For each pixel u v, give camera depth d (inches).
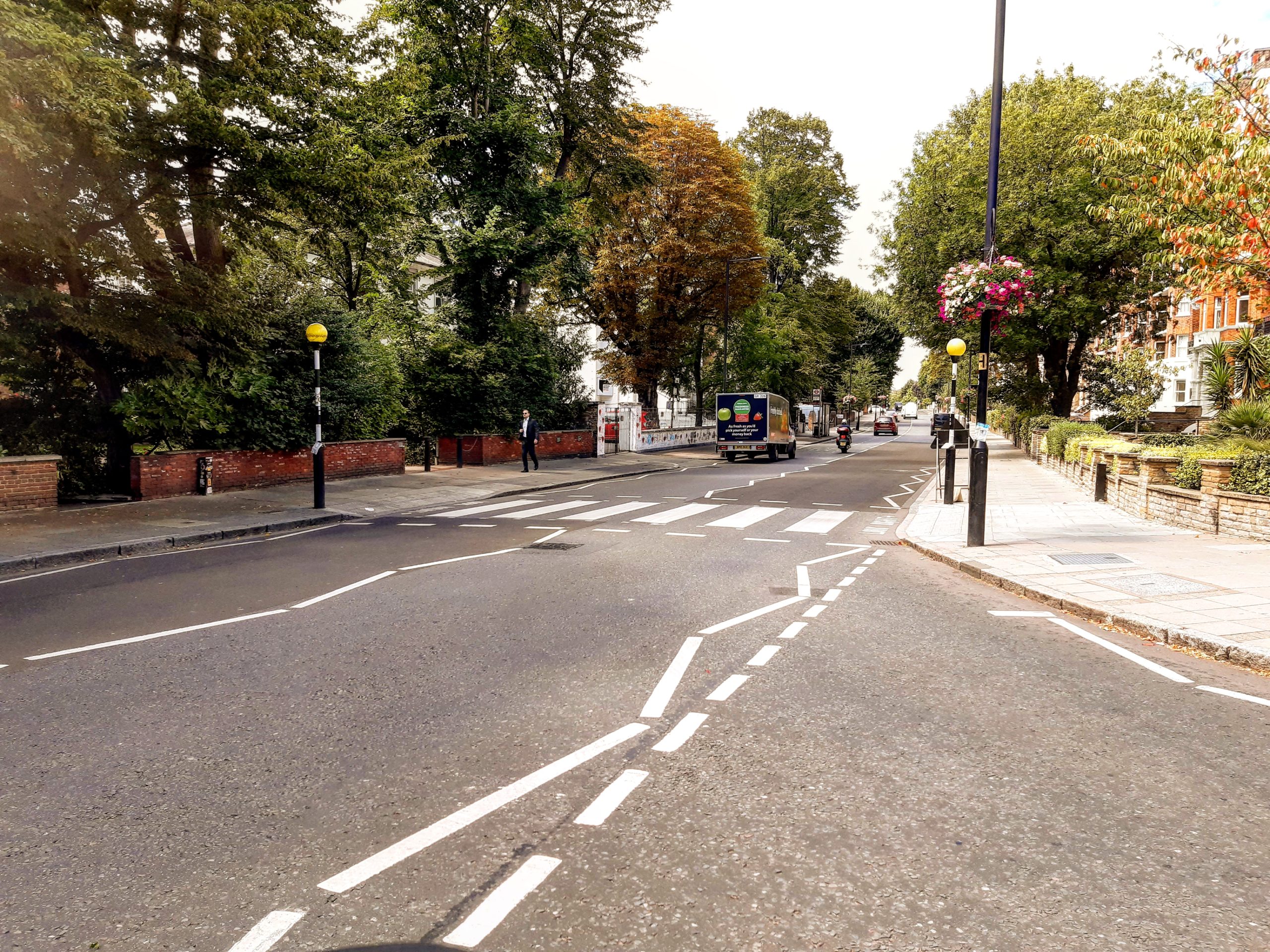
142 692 199.6
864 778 149.2
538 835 127.6
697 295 1561.3
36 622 273.4
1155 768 154.8
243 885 113.9
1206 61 396.8
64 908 108.5
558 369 1262.3
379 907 108.0
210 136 542.0
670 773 151.6
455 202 1068.5
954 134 1318.9
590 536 485.4
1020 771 152.9
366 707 188.7
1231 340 1365.7
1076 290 1066.1
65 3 489.4
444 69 1019.3
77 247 524.1
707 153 1433.3
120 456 637.3
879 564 393.4
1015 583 323.9
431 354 1040.8
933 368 1772.9
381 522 558.6
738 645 243.4
